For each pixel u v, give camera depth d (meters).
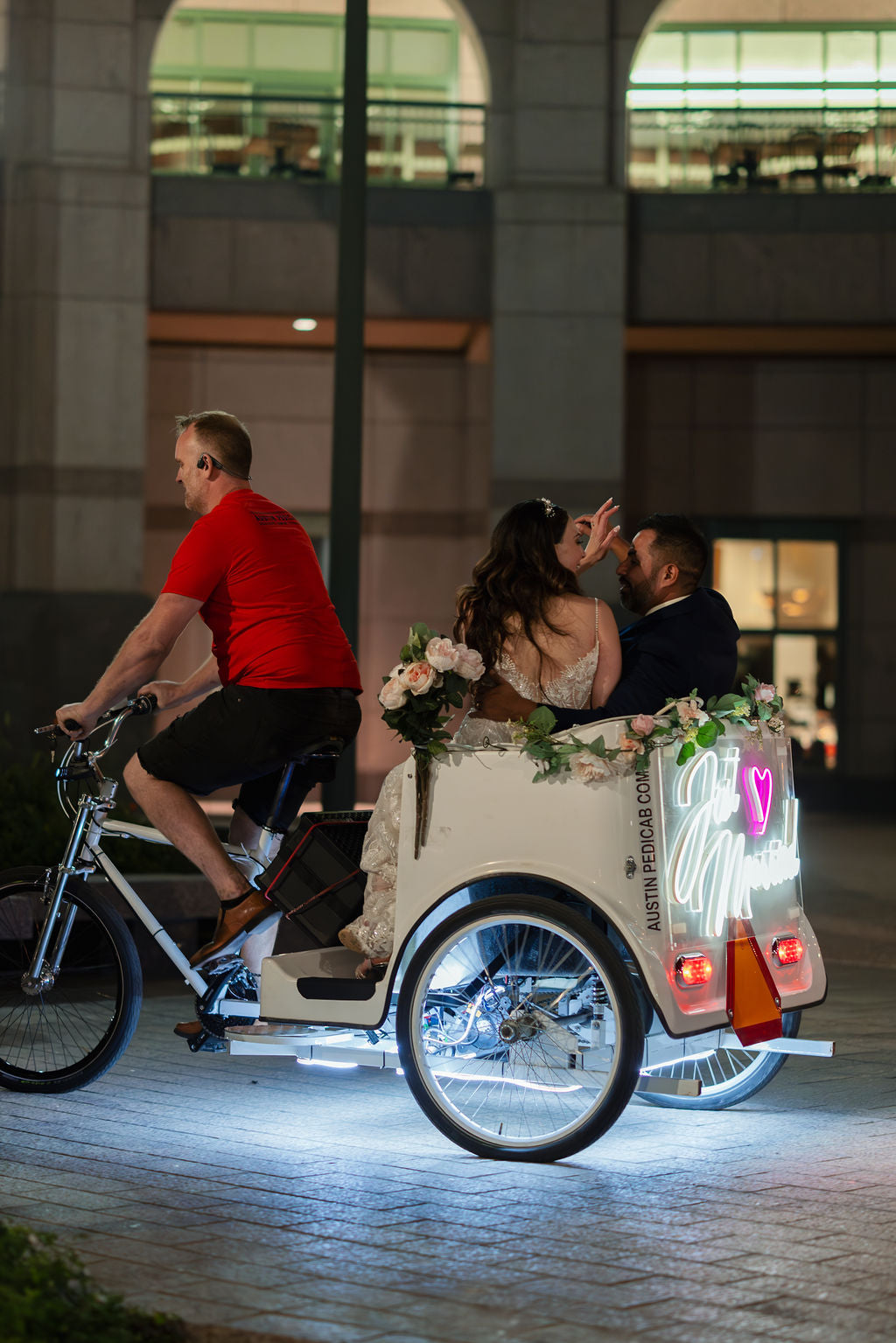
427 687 4.70
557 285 20.88
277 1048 4.98
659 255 21.05
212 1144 4.80
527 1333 3.21
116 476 20.53
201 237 20.69
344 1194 4.24
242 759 5.08
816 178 21.53
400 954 4.76
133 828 5.51
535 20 20.83
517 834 4.64
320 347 23.48
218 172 21.22
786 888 5.20
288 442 23.81
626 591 5.39
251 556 5.16
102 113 20.50
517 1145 4.59
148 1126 5.05
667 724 4.62
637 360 24.30
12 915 5.55
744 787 4.95
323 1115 5.25
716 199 21.08
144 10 20.56
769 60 23.89
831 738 24.45
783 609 24.52
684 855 4.61
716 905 4.73
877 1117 5.26
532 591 4.92
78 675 20.34
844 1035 6.83
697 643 5.09
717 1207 4.13
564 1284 3.52
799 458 24.38
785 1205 4.16
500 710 4.95
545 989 4.66
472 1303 3.39
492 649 4.93
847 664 24.42
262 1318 3.27
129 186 20.53
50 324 20.41
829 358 24.25
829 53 23.88
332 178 21.23
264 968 4.96
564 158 20.89
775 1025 4.82
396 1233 3.89
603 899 4.54
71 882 5.51
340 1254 3.72
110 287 20.50
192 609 5.13
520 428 20.86
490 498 20.94
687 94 23.89
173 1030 6.71
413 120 21.61
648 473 24.38
